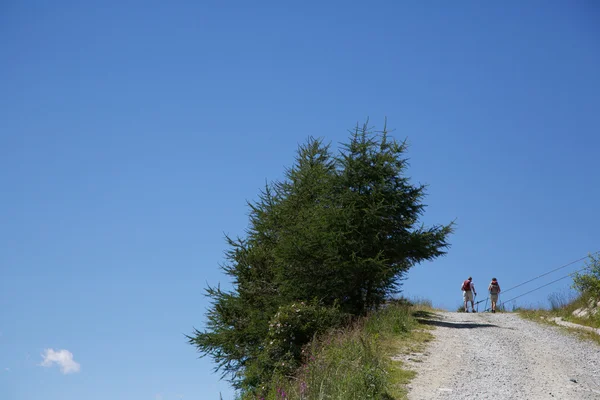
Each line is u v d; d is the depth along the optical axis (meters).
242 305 26.64
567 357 15.25
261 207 29.05
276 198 28.88
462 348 16.28
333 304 20.70
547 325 21.19
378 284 22.97
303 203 27.02
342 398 10.70
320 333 18.02
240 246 28.48
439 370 13.64
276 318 18.38
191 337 27.06
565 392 11.90
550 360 14.87
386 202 22.42
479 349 16.20
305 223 23.22
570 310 23.16
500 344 16.97
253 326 24.59
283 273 23.22
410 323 19.59
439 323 21.12
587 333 18.83
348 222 21.88
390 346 16.03
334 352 13.63
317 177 26.97
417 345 16.47
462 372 13.48
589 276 23.16
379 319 19.50
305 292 22.83
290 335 17.89
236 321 26.55
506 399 11.34
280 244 23.36
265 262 26.89
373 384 11.24
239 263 27.78
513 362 14.59
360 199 22.38
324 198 23.41
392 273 22.33
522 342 17.33
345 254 22.16
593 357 15.27
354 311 22.42
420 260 23.50
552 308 24.84
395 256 22.98
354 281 22.56
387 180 23.08
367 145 23.23
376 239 21.97
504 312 27.98
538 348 16.42
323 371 12.16
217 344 25.98
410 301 25.95
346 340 14.91
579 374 13.43
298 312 18.67
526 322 22.27
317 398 11.09
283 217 26.94
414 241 22.66
